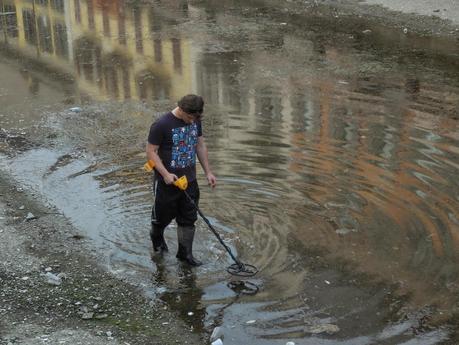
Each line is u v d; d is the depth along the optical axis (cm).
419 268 688
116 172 957
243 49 1745
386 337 582
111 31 2055
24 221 815
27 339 579
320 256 718
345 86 1379
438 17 1988
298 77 1460
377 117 1167
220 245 746
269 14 2219
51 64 1672
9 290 663
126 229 789
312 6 2297
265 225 786
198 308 634
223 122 1156
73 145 1075
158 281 684
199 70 1549
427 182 888
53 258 729
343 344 574
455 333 585
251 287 667
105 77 1524
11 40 1984
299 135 1080
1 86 1473
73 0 2698
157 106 1283
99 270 705
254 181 902
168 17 2238
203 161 712
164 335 592
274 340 582
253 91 1355
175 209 700
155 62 1644
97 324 608
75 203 861
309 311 624
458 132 1080
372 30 1923
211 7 2392
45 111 1271
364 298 642
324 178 910
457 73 1462
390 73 1477
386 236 752
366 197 849
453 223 775
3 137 1125
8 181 938
